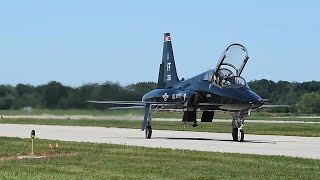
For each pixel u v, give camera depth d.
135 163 62.59
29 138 102.69
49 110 196.25
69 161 64.38
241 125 106.38
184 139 111.44
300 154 77.25
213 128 171.62
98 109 191.88
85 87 192.62
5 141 94.38
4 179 50.47
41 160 65.50
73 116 193.88
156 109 118.56
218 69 108.81
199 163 62.75
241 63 109.31
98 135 122.25
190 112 116.94
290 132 148.12
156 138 114.50
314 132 148.38
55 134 124.44
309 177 52.38
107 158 67.44
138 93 186.62
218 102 107.62
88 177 51.69
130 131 142.62
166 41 132.88
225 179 50.84
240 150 82.88
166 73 132.00
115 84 189.12
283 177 52.31
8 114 199.00
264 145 95.00
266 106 121.88
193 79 116.25
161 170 56.81
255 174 54.16
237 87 106.12
